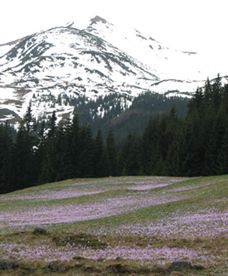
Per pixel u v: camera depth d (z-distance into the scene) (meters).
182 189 51.66
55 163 109.38
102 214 40.19
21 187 114.62
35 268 18.20
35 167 118.94
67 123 118.62
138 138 134.25
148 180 72.81
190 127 99.38
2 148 111.31
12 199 60.38
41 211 45.97
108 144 132.88
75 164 113.56
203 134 97.75
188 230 26.31
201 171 97.00
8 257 20.48
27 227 33.31
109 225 31.41
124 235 26.23
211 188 44.38
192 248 21.66
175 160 98.56
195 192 45.31
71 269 17.84
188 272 16.64
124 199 50.03
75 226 32.19
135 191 56.44
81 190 65.12
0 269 18.20
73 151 113.56
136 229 28.33
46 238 25.41
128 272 17.08
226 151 91.88
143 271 17.17
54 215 42.25
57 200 54.81
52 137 123.38
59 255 20.92
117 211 40.78
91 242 23.91
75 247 22.92
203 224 27.88
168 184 62.44
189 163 96.50
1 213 45.66
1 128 118.69
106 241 24.70
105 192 57.09
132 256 20.12
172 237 24.66
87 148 115.50
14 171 112.81
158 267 17.28
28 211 46.50
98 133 126.31
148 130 130.88
